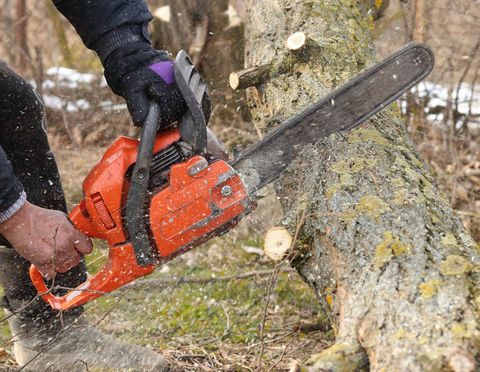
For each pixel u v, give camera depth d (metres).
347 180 2.36
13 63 5.96
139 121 2.18
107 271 2.25
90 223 2.23
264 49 3.41
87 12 2.23
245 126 4.73
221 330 3.09
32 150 2.60
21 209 2.14
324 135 2.50
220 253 3.78
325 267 2.25
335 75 2.91
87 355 2.61
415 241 2.04
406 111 4.33
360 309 1.90
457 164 3.85
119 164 2.17
